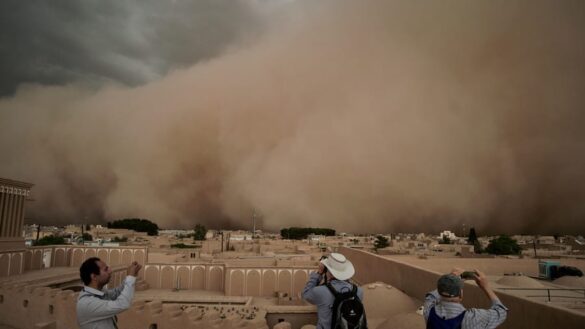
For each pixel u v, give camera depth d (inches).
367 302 526.0
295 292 1258.0
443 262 941.2
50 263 1136.8
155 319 490.0
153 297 1114.1
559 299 521.0
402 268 588.7
